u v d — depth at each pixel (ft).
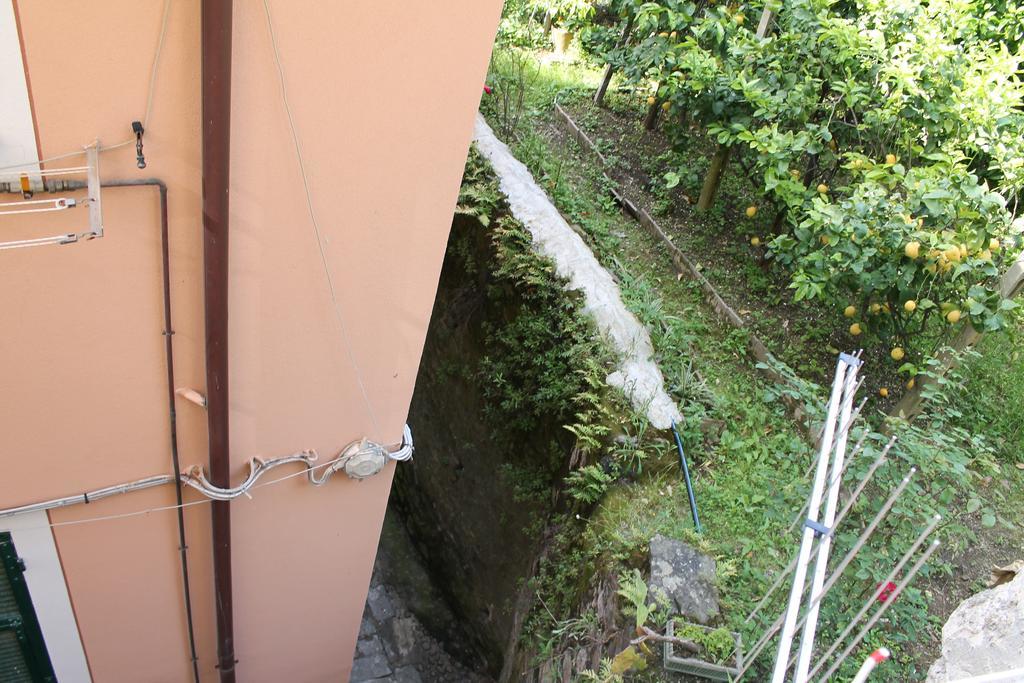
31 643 12.70
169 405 11.08
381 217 10.53
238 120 8.89
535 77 30.27
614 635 13.80
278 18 8.34
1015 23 24.07
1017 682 8.16
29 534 11.42
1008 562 15.05
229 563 13.08
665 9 22.58
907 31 19.97
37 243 8.79
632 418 16.66
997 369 19.21
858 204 16.02
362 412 12.75
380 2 8.66
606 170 25.82
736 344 19.56
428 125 9.91
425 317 12.00
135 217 9.25
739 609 13.71
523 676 16.60
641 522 15.43
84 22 7.68
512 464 19.85
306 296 10.88
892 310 17.48
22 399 10.05
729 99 20.25
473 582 21.39
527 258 19.48
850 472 14.76
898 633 13.30
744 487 15.99
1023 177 17.75
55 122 8.17
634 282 20.11
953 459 14.49
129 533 12.28
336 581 15.25
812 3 20.75
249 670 15.83
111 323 9.96
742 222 23.84
